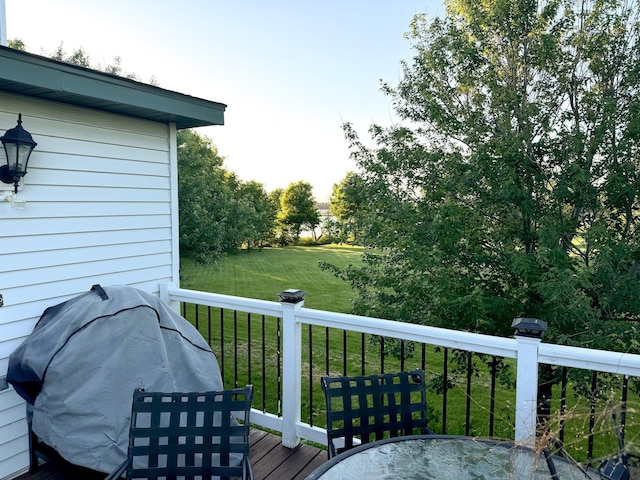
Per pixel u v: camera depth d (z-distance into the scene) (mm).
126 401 2086
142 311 2293
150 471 1672
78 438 1981
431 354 8141
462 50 5871
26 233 2521
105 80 2561
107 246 2975
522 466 1417
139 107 2785
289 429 2635
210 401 1791
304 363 7363
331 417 1800
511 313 5480
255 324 9727
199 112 3209
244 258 27359
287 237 37781
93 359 2076
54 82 2316
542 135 5605
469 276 5816
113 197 3004
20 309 2504
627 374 1648
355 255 29031
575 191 5309
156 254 3328
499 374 5789
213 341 8219
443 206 5645
